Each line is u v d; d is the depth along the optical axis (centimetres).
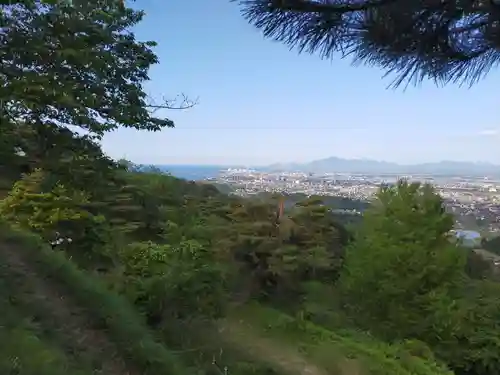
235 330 801
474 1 178
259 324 932
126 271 680
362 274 1176
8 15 602
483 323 1035
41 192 876
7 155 684
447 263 1107
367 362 825
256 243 1410
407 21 186
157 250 710
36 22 618
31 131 666
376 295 1125
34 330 379
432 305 1059
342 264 1428
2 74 605
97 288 579
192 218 1271
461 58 200
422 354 966
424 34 190
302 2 185
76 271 629
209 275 682
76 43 651
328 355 805
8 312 388
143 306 610
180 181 1698
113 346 424
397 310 1091
